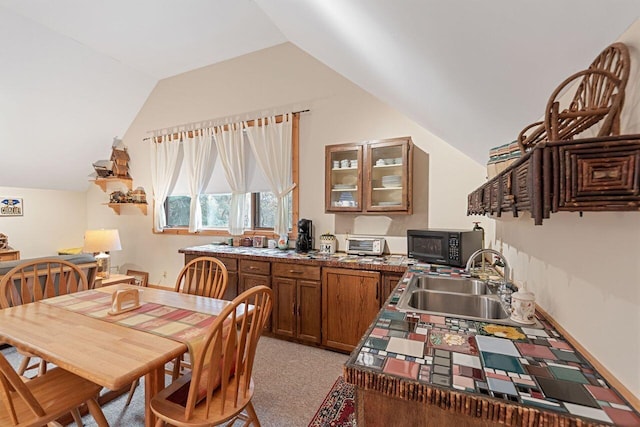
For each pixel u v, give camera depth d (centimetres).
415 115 241
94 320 161
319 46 209
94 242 345
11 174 441
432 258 260
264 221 388
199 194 414
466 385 80
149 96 467
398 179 291
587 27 67
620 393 75
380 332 115
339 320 275
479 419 77
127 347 132
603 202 55
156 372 152
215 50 380
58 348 130
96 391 148
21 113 382
